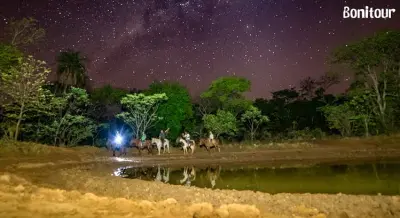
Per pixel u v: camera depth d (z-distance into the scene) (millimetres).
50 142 38500
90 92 45281
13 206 6426
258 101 52812
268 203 9812
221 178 18125
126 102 37250
